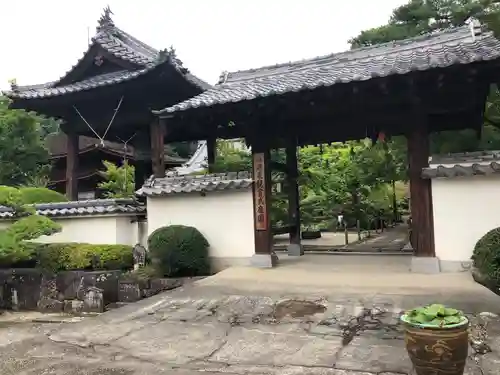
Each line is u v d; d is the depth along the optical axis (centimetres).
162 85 1223
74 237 1157
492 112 1288
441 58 754
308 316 577
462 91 786
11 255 1009
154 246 954
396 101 829
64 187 2578
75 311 1029
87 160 2444
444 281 712
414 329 362
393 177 1703
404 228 2073
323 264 971
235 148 2155
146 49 1516
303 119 946
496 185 766
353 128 1039
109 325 591
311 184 1688
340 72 910
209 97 966
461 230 790
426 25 2033
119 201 1135
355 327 527
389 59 930
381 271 845
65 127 1398
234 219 994
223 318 596
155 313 636
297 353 461
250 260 967
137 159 1470
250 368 431
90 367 453
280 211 1274
